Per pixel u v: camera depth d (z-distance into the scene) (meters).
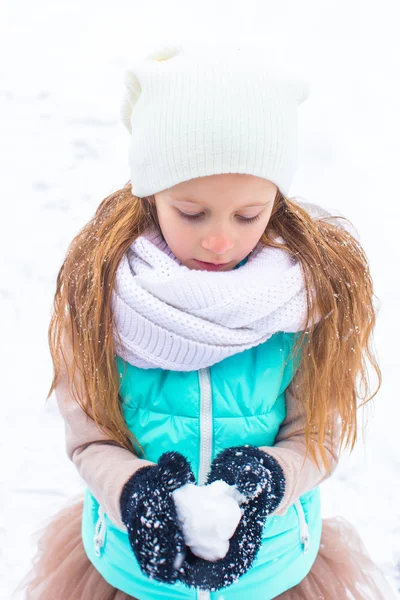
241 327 1.26
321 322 1.31
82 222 2.94
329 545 1.44
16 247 2.76
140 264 1.28
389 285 2.60
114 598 1.36
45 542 1.48
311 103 3.81
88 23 4.85
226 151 1.17
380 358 2.28
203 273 1.24
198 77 1.19
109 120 3.70
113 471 1.25
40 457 1.97
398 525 1.83
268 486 1.17
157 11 5.00
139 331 1.25
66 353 1.35
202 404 1.29
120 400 1.32
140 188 1.26
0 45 4.50
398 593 1.68
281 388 1.33
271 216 1.33
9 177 3.21
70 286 1.33
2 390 2.17
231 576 1.12
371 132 3.57
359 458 1.98
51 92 3.95
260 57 1.24
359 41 4.53
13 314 2.46
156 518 1.12
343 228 1.43
